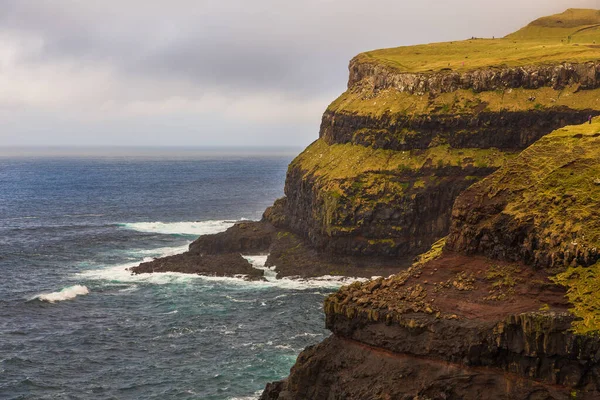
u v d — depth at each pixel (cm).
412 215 13162
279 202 16788
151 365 8625
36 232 18525
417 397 5038
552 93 14038
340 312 5662
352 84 17812
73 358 8869
